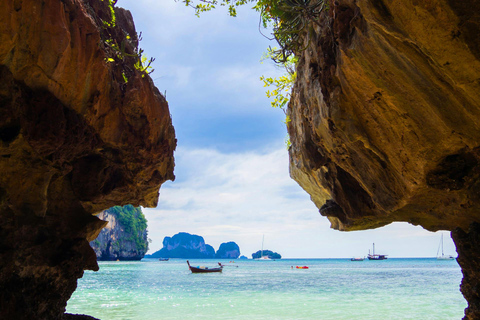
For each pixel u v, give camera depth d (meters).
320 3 7.94
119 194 11.44
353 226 12.06
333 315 19.19
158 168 11.59
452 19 4.32
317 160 11.07
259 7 8.98
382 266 129.38
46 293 8.52
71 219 9.65
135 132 9.87
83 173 9.73
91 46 7.84
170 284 41.97
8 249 7.13
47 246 8.61
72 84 7.57
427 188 7.15
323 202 14.40
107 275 60.78
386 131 7.03
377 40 5.71
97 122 8.88
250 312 20.12
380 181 8.41
